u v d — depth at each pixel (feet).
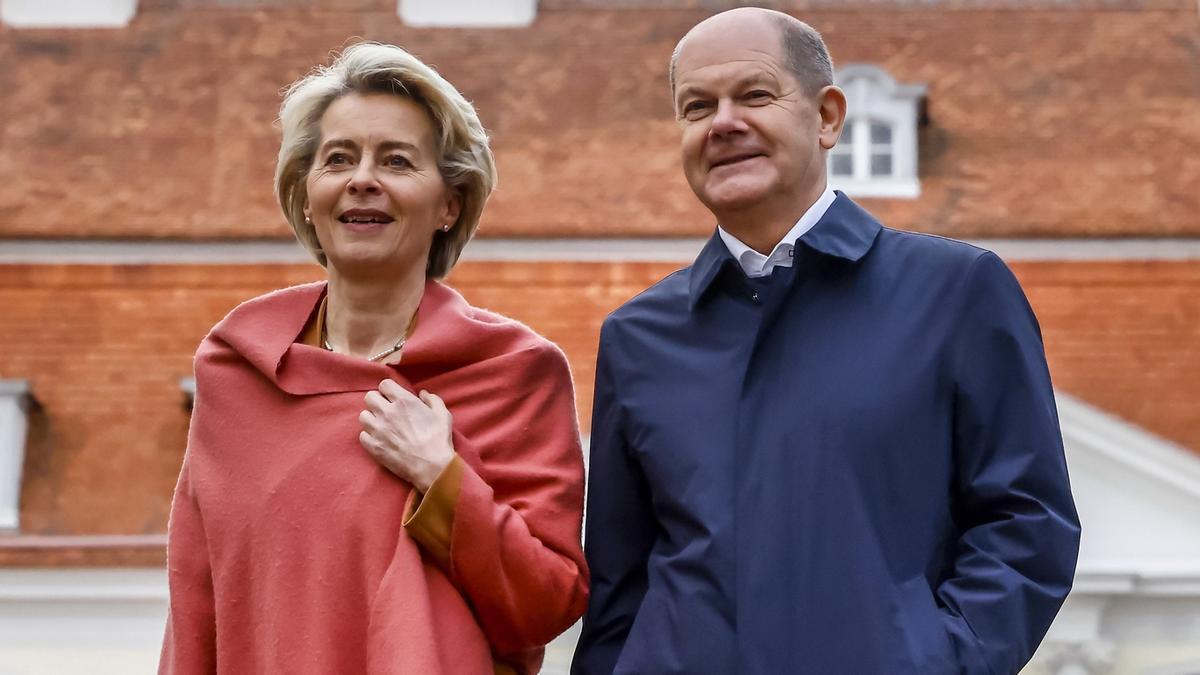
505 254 127.24
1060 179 138.10
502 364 26.32
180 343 124.98
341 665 24.45
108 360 123.95
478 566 24.80
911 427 24.45
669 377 26.18
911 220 136.56
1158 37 150.71
